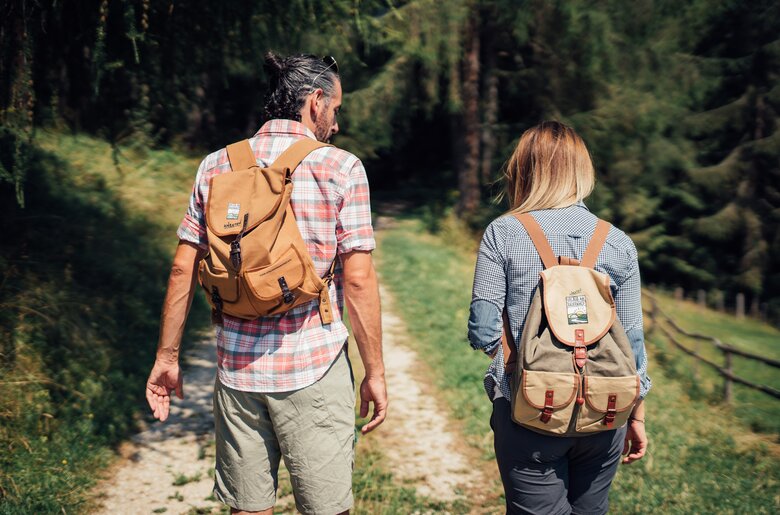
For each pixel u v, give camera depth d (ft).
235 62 24.45
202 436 17.13
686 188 84.23
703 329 62.90
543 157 7.22
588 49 61.82
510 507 7.00
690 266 86.02
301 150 6.78
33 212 28.19
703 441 19.20
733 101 84.94
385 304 37.45
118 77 22.43
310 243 6.69
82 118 23.61
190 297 7.01
